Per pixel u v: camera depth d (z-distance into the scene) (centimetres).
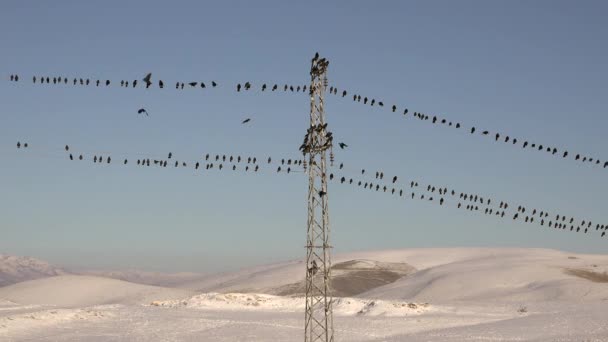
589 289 18450
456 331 10700
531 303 15962
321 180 7356
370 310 13712
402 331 11169
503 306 15300
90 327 11188
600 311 13412
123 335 10438
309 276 7644
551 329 10769
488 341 9700
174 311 13662
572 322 11475
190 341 9931
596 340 9300
